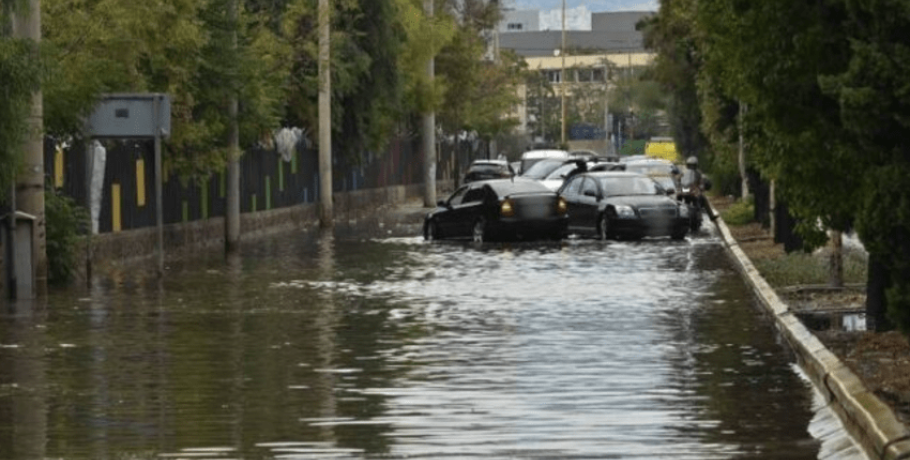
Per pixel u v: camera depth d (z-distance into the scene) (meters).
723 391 29.20
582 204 82.75
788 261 55.53
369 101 107.88
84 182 64.50
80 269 58.66
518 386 29.83
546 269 59.91
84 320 42.41
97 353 35.25
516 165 152.38
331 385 30.16
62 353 35.28
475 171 136.50
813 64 31.84
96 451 23.69
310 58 93.81
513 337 37.66
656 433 24.86
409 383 30.31
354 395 28.89
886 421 23.09
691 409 27.16
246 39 75.31
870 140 28.53
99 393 29.36
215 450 23.70
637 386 29.80
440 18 122.75
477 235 79.50
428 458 22.89
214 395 29.05
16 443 24.34
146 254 70.81
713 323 40.62
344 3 95.50
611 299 47.31
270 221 94.75
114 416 26.80
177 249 75.19
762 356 34.12
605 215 80.75
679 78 110.38
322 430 25.31
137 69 64.38
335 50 96.88
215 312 44.28
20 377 31.48
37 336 38.62
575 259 65.44
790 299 45.47
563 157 128.50
